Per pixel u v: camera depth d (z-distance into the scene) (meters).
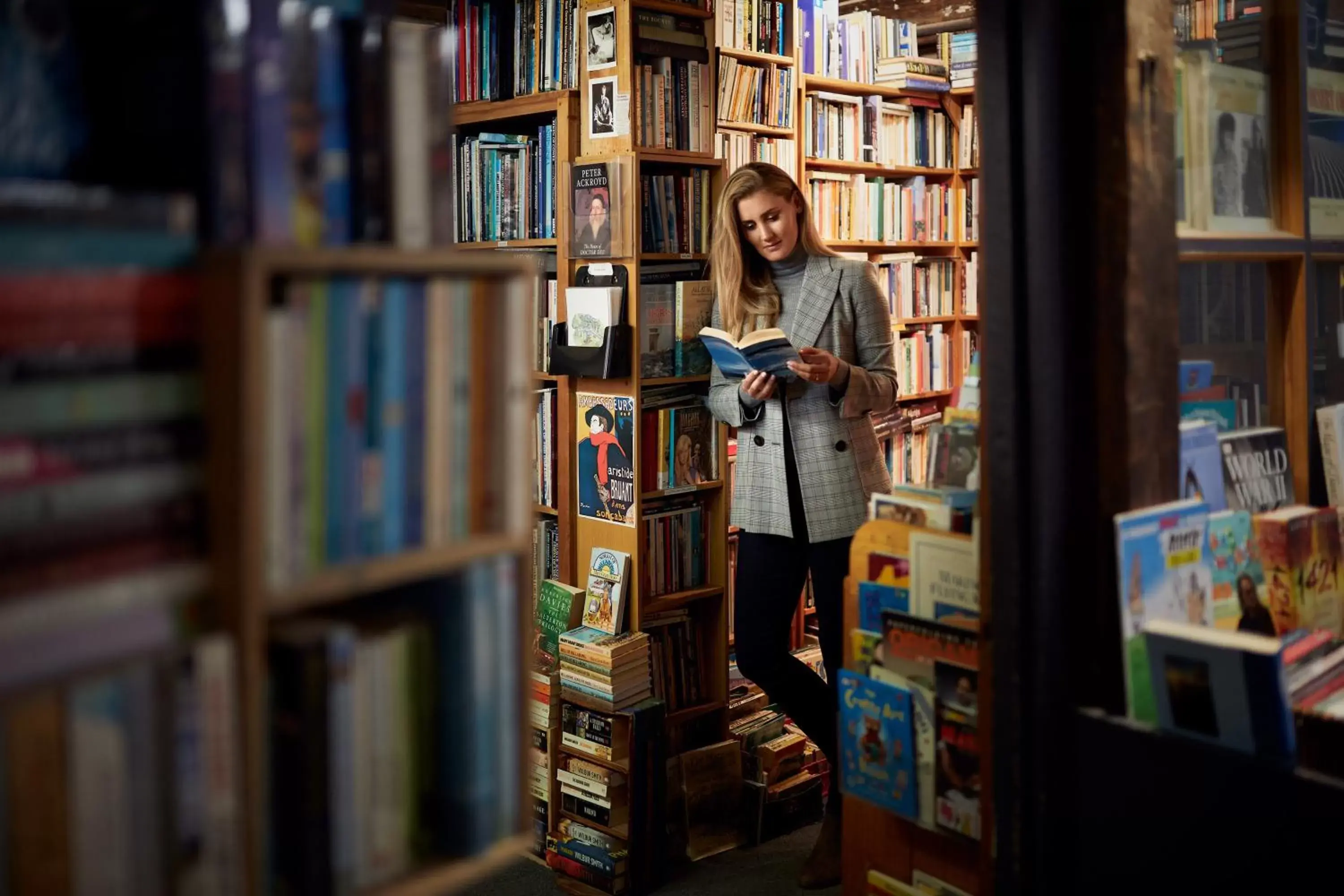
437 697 1.45
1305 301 2.21
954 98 5.58
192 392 1.17
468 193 3.99
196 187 1.20
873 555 2.25
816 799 3.88
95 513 1.09
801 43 4.64
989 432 1.92
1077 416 1.84
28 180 1.18
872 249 5.32
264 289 1.16
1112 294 1.80
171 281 1.15
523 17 3.74
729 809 3.68
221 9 1.18
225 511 1.18
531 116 3.88
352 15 1.39
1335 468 2.25
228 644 1.17
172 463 1.16
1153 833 1.79
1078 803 1.88
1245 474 2.10
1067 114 1.80
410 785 1.43
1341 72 2.29
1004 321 1.87
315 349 1.24
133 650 1.13
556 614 3.60
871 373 3.24
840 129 4.91
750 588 3.35
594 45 3.48
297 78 1.26
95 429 1.09
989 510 1.93
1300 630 2.02
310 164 1.28
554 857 3.52
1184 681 1.71
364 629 1.42
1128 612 1.79
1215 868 1.73
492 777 1.46
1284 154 2.20
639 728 3.38
